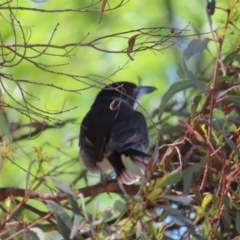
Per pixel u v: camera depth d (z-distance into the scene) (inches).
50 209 282.8
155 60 669.3
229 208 324.8
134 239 278.5
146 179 277.6
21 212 384.2
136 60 671.8
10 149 310.7
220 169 327.9
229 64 340.2
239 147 324.8
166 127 499.5
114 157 426.9
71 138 563.5
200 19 690.8
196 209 298.5
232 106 368.2
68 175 542.3
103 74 668.7
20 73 652.7
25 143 588.1
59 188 285.4
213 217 305.0
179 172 306.7
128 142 435.5
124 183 402.0
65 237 281.0
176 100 518.0
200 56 576.7
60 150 521.0
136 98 536.1
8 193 375.6
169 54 668.7
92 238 265.3
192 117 340.8
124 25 689.0
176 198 270.1
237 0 298.5
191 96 513.7
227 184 313.1
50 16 675.4
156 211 297.4
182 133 489.1
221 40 302.7
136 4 698.8
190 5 696.4
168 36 334.3
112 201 554.9
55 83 661.9
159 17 693.3
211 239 297.6
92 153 442.0
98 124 458.6
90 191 404.5
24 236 285.0
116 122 457.4
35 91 655.1
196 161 403.9
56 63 663.8
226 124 323.0
